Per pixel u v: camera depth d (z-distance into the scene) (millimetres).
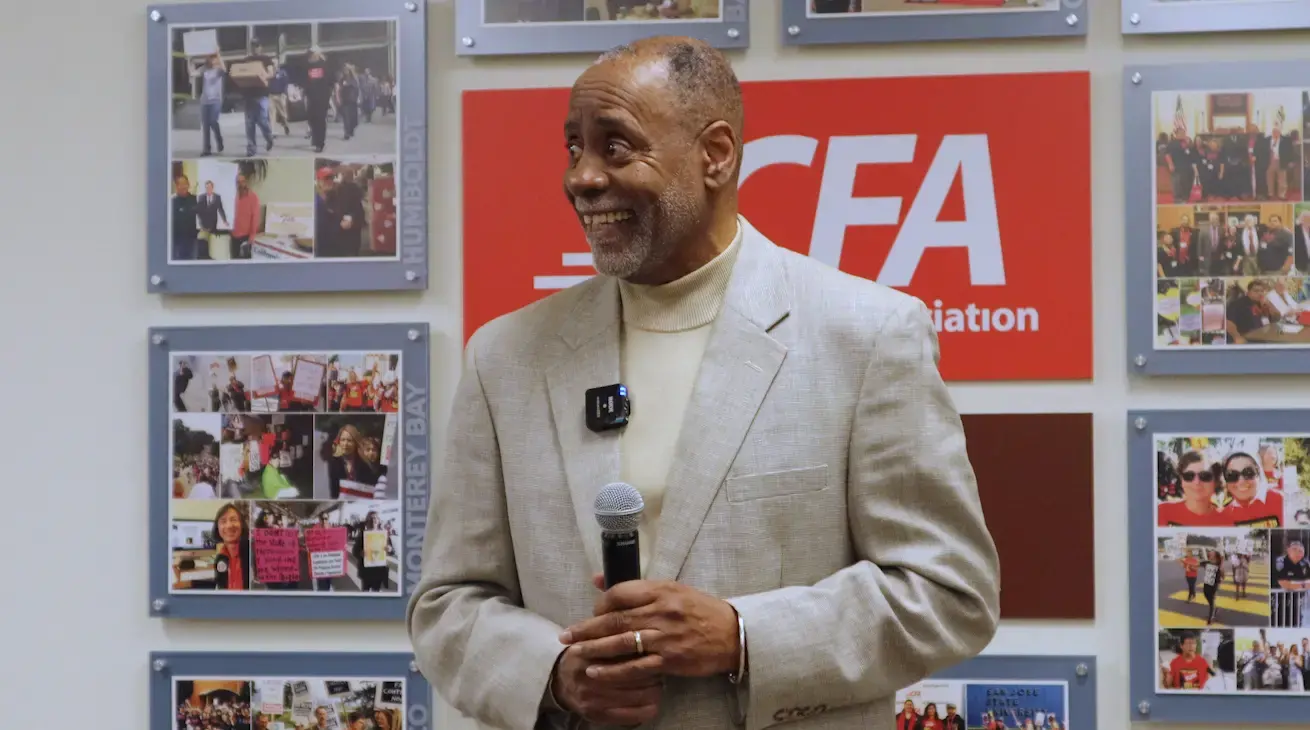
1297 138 2361
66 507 2549
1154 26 2385
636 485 1521
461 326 2490
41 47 2576
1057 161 2398
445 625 1599
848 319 1547
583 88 1529
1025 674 2381
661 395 1558
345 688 2479
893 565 1510
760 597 1448
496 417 1638
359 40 2496
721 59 1601
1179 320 2369
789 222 2430
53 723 2543
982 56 2428
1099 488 2393
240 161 2510
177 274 2518
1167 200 2377
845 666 1435
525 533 1574
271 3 2518
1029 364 2393
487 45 2479
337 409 2488
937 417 1539
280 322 2523
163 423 2512
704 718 1472
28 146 2572
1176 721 2361
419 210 2479
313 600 2484
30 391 2559
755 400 1510
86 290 2555
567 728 1501
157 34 2531
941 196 2410
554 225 2469
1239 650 2350
